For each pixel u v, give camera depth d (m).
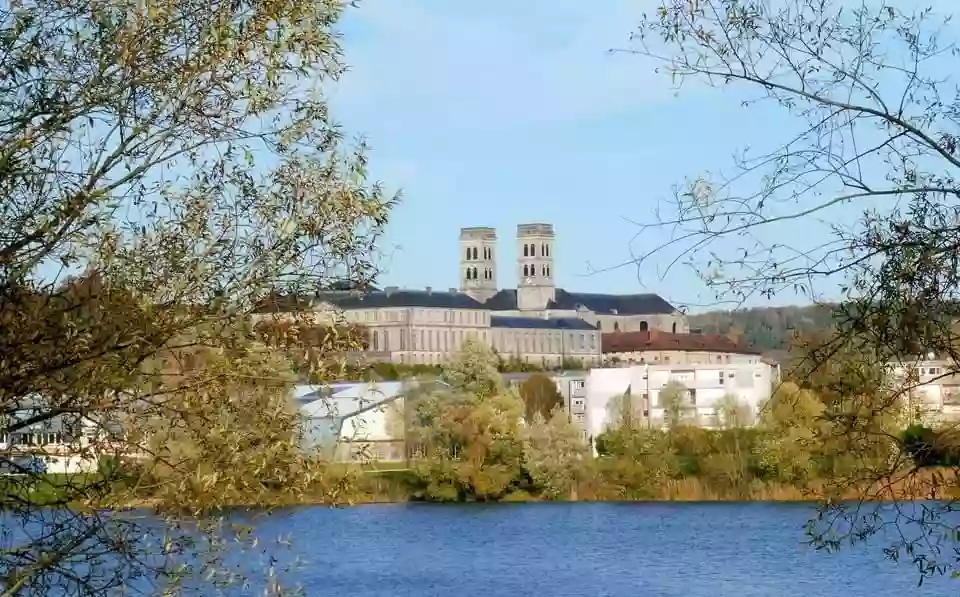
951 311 15.01
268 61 17.53
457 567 92.12
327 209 17.77
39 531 18.08
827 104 15.20
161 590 16.94
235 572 17.77
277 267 17.81
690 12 15.10
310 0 17.69
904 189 15.25
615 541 105.88
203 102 17.78
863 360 15.36
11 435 17.47
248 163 17.94
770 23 15.18
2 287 16.66
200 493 16.97
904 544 16.27
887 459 15.74
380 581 84.88
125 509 17.50
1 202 17.25
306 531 109.75
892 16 15.27
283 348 17.92
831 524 16.23
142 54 17.66
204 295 17.78
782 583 79.69
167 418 17.64
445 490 135.38
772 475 128.25
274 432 17.55
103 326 16.91
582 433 140.50
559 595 80.19
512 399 146.62
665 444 136.75
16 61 17.34
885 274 15.09
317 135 18.14
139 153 17.70
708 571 88.12
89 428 17.55
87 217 17.31
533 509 131.38
